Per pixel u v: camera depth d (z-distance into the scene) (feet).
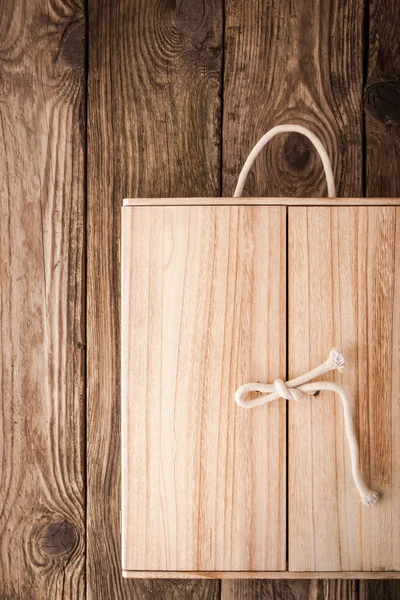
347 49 2.94
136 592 2.92
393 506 2.40
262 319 2.40
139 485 2.42
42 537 2.94
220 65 2.95
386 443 2.39
